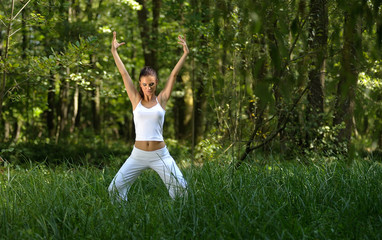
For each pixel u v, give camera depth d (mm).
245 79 4922
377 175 4496
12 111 16547
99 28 10906
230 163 4930
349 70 3502
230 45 4977
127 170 4199
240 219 3244
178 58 11992
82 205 3908
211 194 3900
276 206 3646
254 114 6352
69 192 4188
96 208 3742
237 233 3012
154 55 13656
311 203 3729
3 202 3922
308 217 3504
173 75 4309
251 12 3590
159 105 4168
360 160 4945
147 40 13297
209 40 8961
